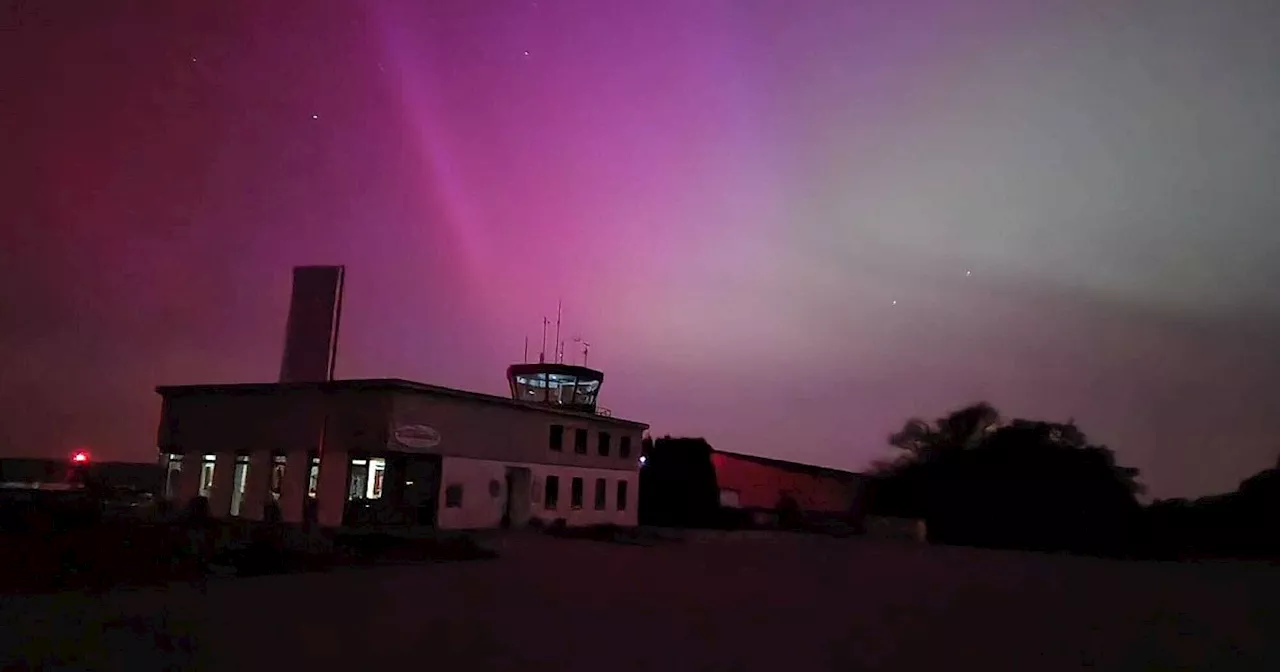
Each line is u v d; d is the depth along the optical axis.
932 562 31.69
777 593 19.09
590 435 41.38
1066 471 50.62
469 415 34.44
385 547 23.94
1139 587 24.52
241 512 33.66
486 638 11.74
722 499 59.53
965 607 17.92
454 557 23.89
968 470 53.34
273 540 21.02
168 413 36.56
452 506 33.25
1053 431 53.34
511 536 32.34
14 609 12.61
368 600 14.95
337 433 32.06
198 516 28.02
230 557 19.08
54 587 14.80
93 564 16.59
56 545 17.41
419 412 32.41
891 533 49.78
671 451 55.69
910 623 15.07
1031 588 22.97
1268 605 20.48
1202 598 21.92
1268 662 12.37
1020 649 12.70
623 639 12.13
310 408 32.91
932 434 58.81
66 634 10.80
